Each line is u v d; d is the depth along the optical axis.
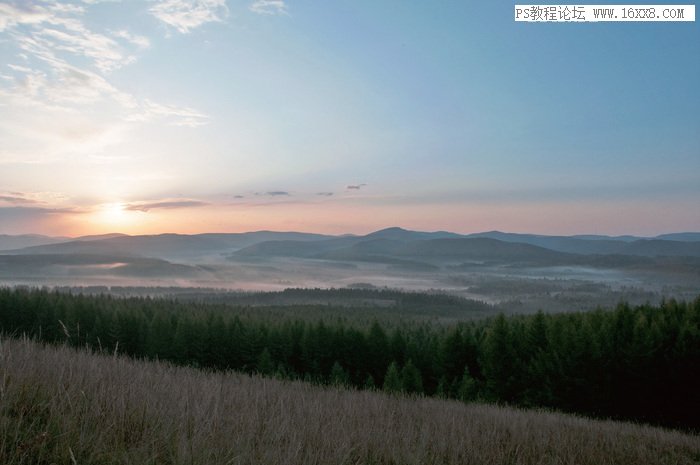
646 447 13.44
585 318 51.28
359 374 65.94
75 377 6.55
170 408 6.38
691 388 39.19
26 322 72.19
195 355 66.75
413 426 9.91
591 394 41.75
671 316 47.31
